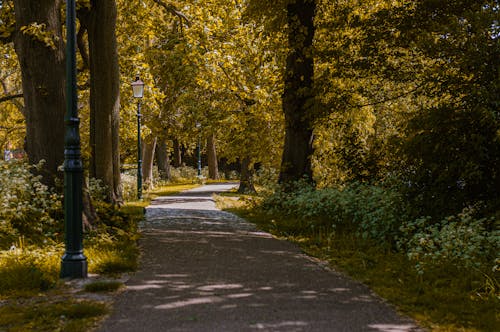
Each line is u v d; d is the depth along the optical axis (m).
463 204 9.52
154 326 5.11
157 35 27.70
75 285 6.82
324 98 14.44
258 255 9.08
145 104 26.97
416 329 5.07
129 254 8.78
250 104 28.58
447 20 11.15
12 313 5.56
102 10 14.33
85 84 20.66
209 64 20.33
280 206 16.11
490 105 9.10
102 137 15.05
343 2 16.55
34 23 9.81
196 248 9.70
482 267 7.33
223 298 6.16
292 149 16.95
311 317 5.41
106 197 15.19
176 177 49.50
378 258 8.88
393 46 12.43
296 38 15.30
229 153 31.58
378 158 14.45
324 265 8.33
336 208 12.91
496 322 5.30
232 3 21.80
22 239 9.02
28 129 10.62
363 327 5.10
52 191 10.48
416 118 9.71
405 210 10.16
